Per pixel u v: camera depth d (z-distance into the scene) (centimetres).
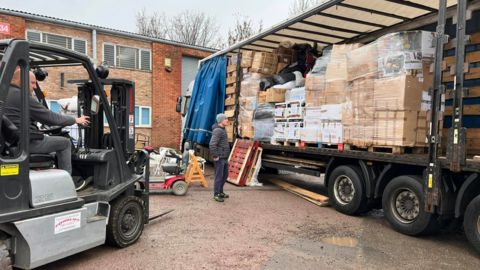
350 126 550
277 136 754
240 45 880
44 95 480
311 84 634
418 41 475
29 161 310
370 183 538
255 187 818
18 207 293
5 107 311
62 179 338
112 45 1505
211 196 706
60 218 326
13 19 1247
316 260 384
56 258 323
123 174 426
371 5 617
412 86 462
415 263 378
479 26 551
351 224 527
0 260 278
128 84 450
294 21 684
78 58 363
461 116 390
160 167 788
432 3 594
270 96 758
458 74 395
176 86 1662
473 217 389
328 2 597
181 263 369
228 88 957
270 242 439
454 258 395
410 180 462
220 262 374
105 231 377
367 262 380
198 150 1170
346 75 558
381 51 494
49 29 1345
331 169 631
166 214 562
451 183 425
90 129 445
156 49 1600
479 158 381
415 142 470
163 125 1641
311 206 639
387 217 499
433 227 444
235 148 891
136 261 374
